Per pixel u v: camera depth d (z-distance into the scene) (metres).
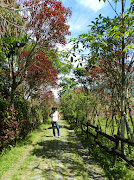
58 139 7.84
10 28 4.79
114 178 3.37
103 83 6.99
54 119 8.58
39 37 6.71
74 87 12.76
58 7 6.44
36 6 5.88
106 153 5.01
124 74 4.51
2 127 5.18
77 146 6.41
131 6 3.68
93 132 8.27
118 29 3.57
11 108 5.79
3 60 5.91
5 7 3.28
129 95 5.66
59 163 4.33
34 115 10.96
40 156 4.98
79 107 10.98
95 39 4.26
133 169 3.85
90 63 4.94
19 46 4.73
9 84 6.81
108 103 7.07
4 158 4.43
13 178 3.30
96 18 4.16
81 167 3.98
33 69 7.78
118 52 4.38
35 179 3.29
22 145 6.18
